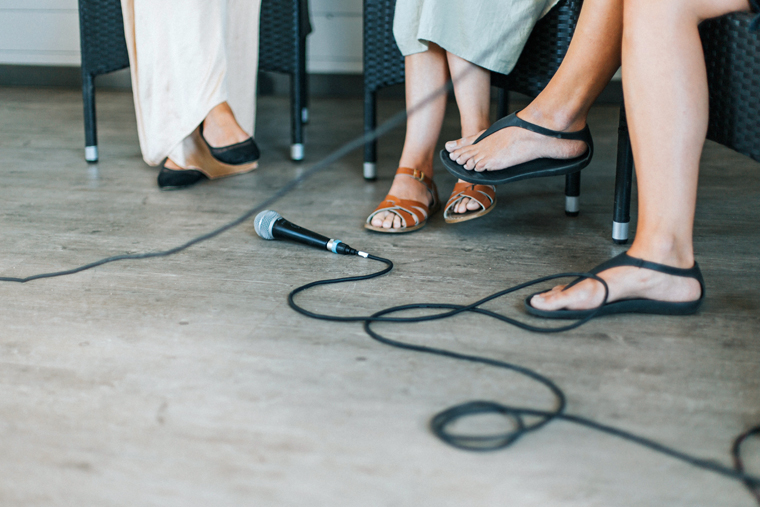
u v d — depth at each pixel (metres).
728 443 0.68
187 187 1.67
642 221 0.95
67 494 0.61
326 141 2.21
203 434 0.69
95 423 0.71
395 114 2.74
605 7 1.10
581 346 0.88
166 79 1.62
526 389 0.78
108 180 1.72
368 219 1.35
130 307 1.00
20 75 3.26
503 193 1.64
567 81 1.17
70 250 1.23
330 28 3.04
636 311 0.97
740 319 0.95
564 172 1.23
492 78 1.42
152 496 0.60
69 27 3.16
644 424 0.71
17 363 0.83
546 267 1.16
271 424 0.71
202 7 1.58
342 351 0.87
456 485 0.62
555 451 0.67
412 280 1.10
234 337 0.90
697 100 0.89
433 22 1.29
